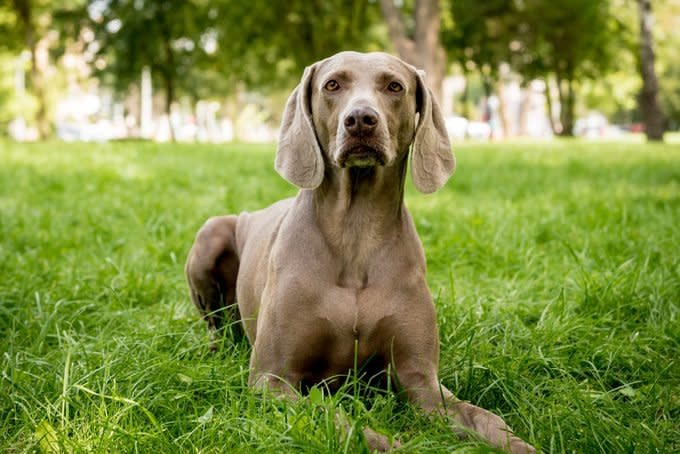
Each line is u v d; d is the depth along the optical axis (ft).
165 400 9.78
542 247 20.44
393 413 10.15
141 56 104.73
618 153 59.41
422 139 10.82
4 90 138.51
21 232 22.11
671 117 212.23
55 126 159.02
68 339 11.84
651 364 11.94
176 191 32.55
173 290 16.87
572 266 17.78
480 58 118.83
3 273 17.12
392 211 10.60
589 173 40.75
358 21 99.19
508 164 46.55
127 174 38.55
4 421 9.49
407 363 10.47
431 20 68.80
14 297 14.98
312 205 10.76
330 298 10.30
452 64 127.24
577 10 111.24
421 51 69.05
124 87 121.80
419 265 10.80
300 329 10.28
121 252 20.56
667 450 8.64
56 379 10.50
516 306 14.88
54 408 9.29
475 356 11.92
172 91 108.78
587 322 13.44
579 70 124.57
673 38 134.00
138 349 11.65
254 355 10.61
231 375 10.62
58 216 25.09
